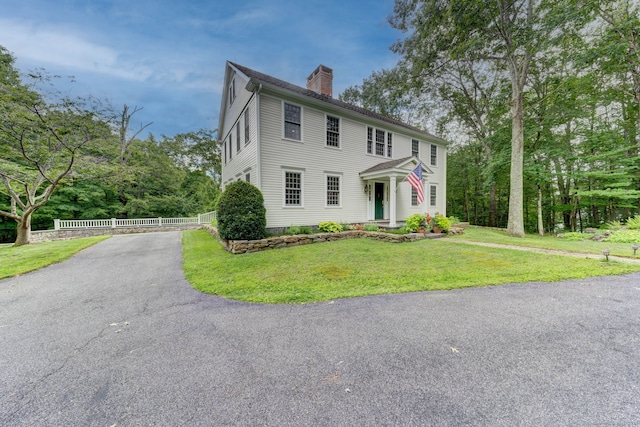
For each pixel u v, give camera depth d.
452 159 20.94
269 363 2.28
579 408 1.65
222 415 1.70
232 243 7.57
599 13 10.26
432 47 11.95
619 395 1.75
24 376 2.21
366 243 8.75
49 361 2.43
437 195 16.39
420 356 2.30
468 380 1.96
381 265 5.73
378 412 1.67
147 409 1.78
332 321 3.10
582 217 18.08
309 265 5.85
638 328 2.75
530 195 18.75
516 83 11.36
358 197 12.26
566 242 9.09
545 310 3.26
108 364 2.36
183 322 3.23
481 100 17.02
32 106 8.51
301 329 2.92
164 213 21.20
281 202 9.91
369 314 3.27
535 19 9.27
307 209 10.60
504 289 4.11
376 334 2.74
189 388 1.99
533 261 5.86
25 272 5.89
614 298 3.63
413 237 9.10
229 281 4.83
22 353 2.58
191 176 27.80
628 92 12.46
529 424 1.53
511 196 11.70
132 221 15.36
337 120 11.56
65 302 4.04
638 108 12.38
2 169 9.97
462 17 10.05
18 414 1.77
